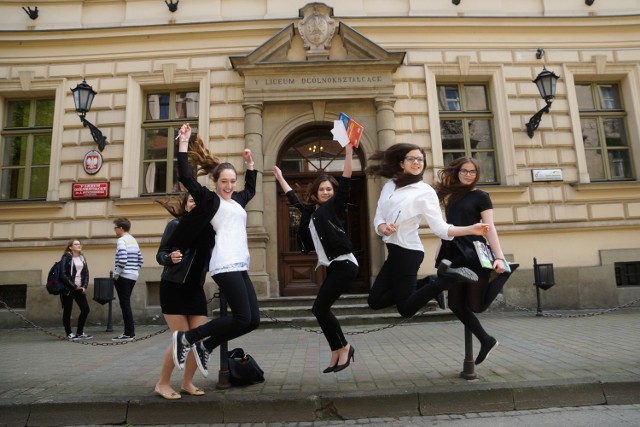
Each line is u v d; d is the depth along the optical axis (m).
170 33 9.62
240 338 6.65
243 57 9.14
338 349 3.85
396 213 3.59
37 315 8.77
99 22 9.86
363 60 9.20
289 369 4.58
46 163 9.69
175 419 3.50
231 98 9.43
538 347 5.23
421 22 9.68
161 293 3.77
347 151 3.76
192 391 3.69
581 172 9.30
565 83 9.70
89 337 7.27
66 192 9.18
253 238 8.77
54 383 4.17
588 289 8.95
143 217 9.02
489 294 3.69
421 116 9.45
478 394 3.59
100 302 7.72
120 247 6.93
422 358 4.92
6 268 8.95
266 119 9.41
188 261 3.63
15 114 9.92
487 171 9.64
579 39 9.88
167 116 9.77
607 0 9.98
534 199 9.17
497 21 9.74
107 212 9.07
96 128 9.20
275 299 8.26
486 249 3.66
